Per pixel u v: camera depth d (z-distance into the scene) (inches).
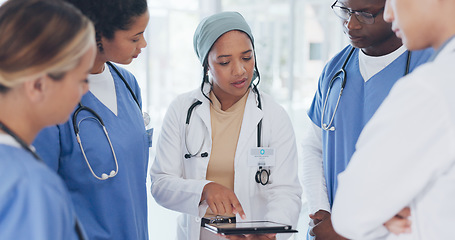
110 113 56.2
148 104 220.8
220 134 68.4
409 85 32.7
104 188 53.1
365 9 56.1
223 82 65.1
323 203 65.4
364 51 64.0
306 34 307.3
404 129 32.3
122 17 49.1
